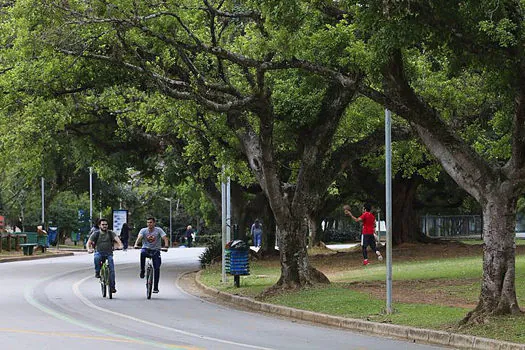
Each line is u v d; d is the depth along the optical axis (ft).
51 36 72.33
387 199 66.03
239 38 77.20
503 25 52.85
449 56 59.72
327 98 86.38
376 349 51.44
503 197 58.44
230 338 55.36
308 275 86.22
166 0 74.59
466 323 57.31
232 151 95.66
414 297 76.33
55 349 47.91
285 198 85.87
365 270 112.98
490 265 58.39
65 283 103.19
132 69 77.30
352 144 89.92
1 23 81.71
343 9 68.39
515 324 55.21
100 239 85.10
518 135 58.23
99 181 248.93
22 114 107.65
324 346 52.39
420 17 53.31
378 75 61.05
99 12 72.64
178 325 62.34
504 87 58.03
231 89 80.18
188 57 84.33
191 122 96.78
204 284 99.71
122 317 66.69
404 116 60.13
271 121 81.30
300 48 65.62
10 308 72.43
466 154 59.11
